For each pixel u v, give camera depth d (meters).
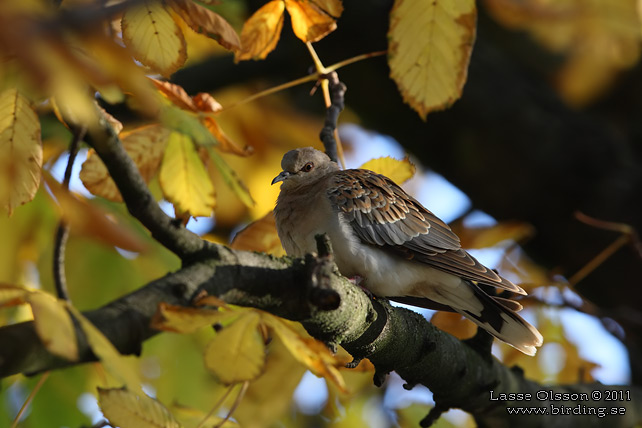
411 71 5.72
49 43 2.64
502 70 12.42
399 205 8.66
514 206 11.80
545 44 12.41
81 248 7.41
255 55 6.31
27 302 3.67
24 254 7.20
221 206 11.06
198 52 11.15
